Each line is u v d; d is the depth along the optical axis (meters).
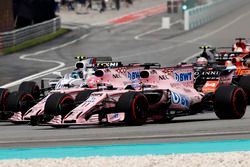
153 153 33.69
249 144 35.16
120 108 43.47
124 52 134.12
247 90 58.06
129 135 39.59
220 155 32.41
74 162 31.81
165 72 48.50
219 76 55.44
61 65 112.50
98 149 35.19
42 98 51.84
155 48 139.75
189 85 50.00
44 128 47.44
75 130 44.06
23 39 150.75
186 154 32.91
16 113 51.06
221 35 163.50
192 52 128.62
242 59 65.25
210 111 51.41
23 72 103.56
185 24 183.62
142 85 45.56
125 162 31.42
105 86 47.75
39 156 33.97
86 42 158.88
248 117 48.53
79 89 49.41
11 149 36.25
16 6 165.88
